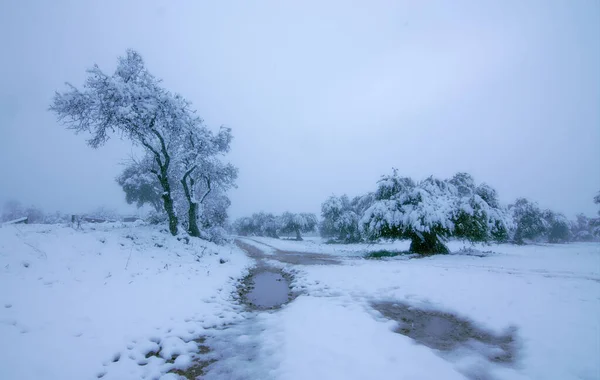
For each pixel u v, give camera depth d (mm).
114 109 14555
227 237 25000
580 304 6352
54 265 7996
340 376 3967
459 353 4715
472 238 17844
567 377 3865
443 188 20844
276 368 4340
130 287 8164
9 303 5645
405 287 8938
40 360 4203
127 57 16016
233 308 7871
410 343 5078
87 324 5590
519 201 40656
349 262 15812
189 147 19234
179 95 17594
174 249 14602
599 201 36656
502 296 7223
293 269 14164
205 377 4195
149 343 5281
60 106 14062
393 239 20375
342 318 6438
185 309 7246
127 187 32906
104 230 14984
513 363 4352
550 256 17047
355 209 39875
